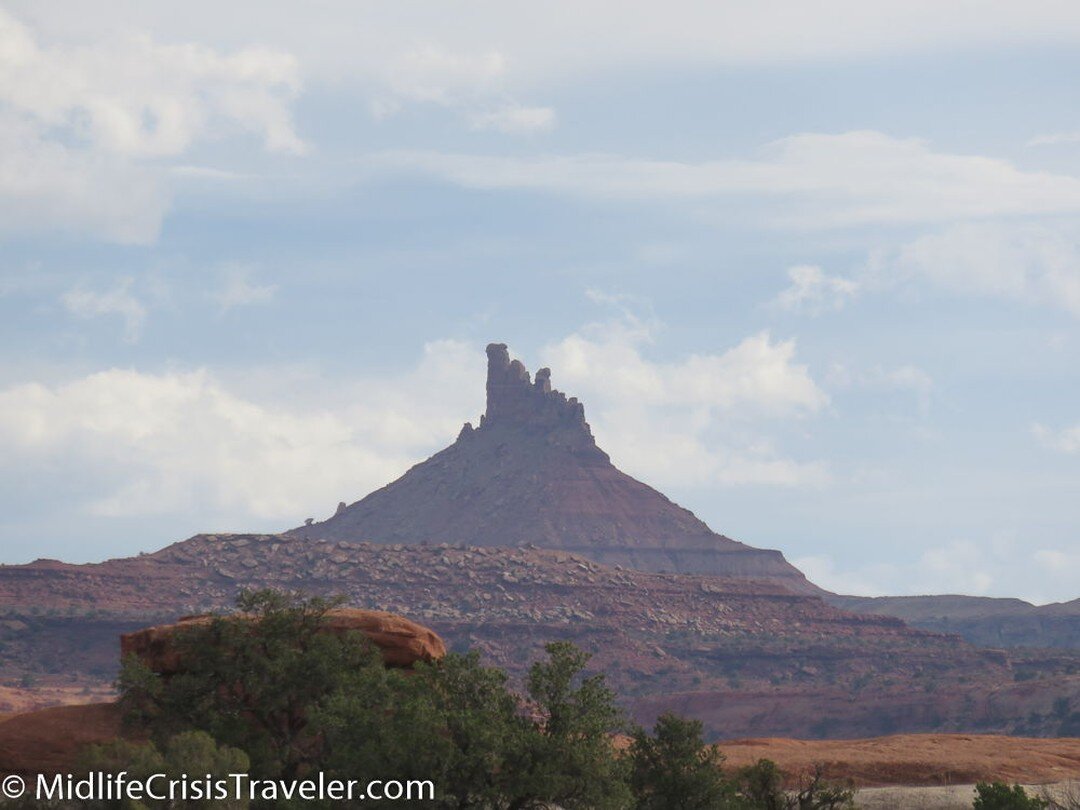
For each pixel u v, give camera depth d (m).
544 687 104.12
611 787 102.06
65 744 112.81
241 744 111.50
